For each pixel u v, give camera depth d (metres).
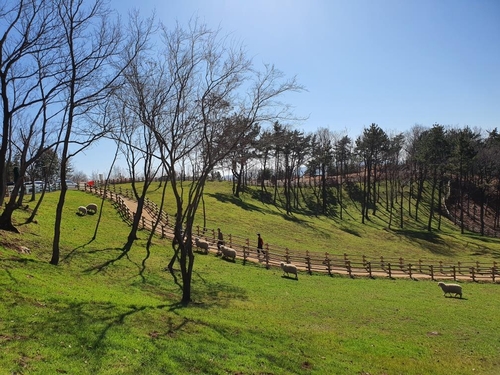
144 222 39.25
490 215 78.88
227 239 43.00
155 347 10.74
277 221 59.41
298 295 22.38
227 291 21.50
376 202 82.75
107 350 9.91
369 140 75.00
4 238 20.92
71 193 53.06
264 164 83.44
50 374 8.14
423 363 13.09
